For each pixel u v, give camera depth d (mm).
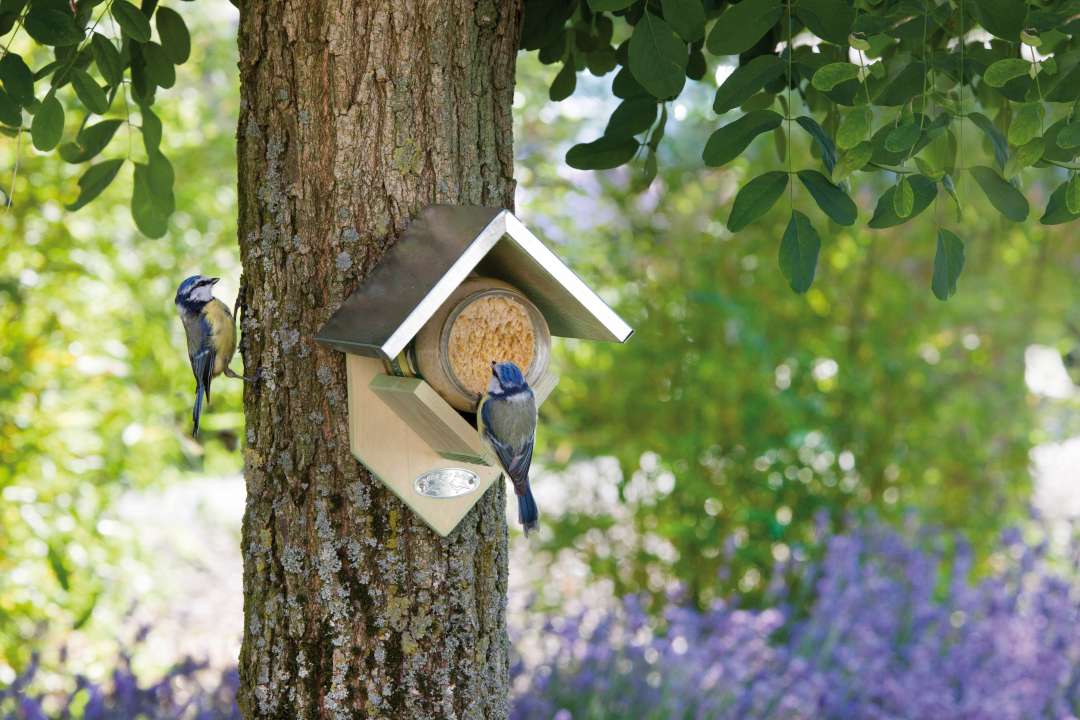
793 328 9062
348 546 3221
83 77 3510
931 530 8594
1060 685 6621
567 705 6449
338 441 3225
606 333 3365
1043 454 10391
